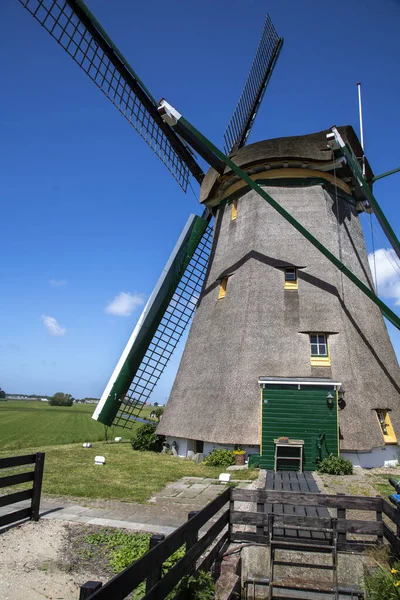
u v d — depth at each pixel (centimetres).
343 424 1516
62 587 574
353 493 1027
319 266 1834
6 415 5616
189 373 1878
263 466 1437
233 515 702
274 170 2023
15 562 641
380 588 533
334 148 1752
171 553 449
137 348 2134
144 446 1909
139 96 1998
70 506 947
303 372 1625
